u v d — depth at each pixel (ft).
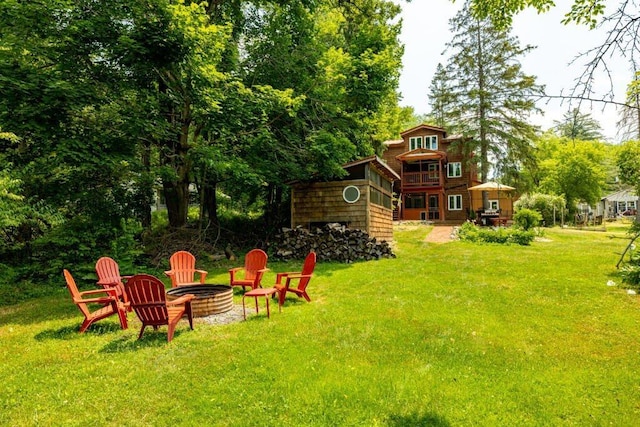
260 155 41.22
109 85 31.30
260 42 41.75
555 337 15.20
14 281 27.25
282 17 42.19
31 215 27.61
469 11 17.24
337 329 16.12
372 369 12.19
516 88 87.35
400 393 10.64
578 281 24.38
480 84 92.48
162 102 35.12
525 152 89.15
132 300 15.19
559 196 87.40
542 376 11.80
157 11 28.19
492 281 25.49
